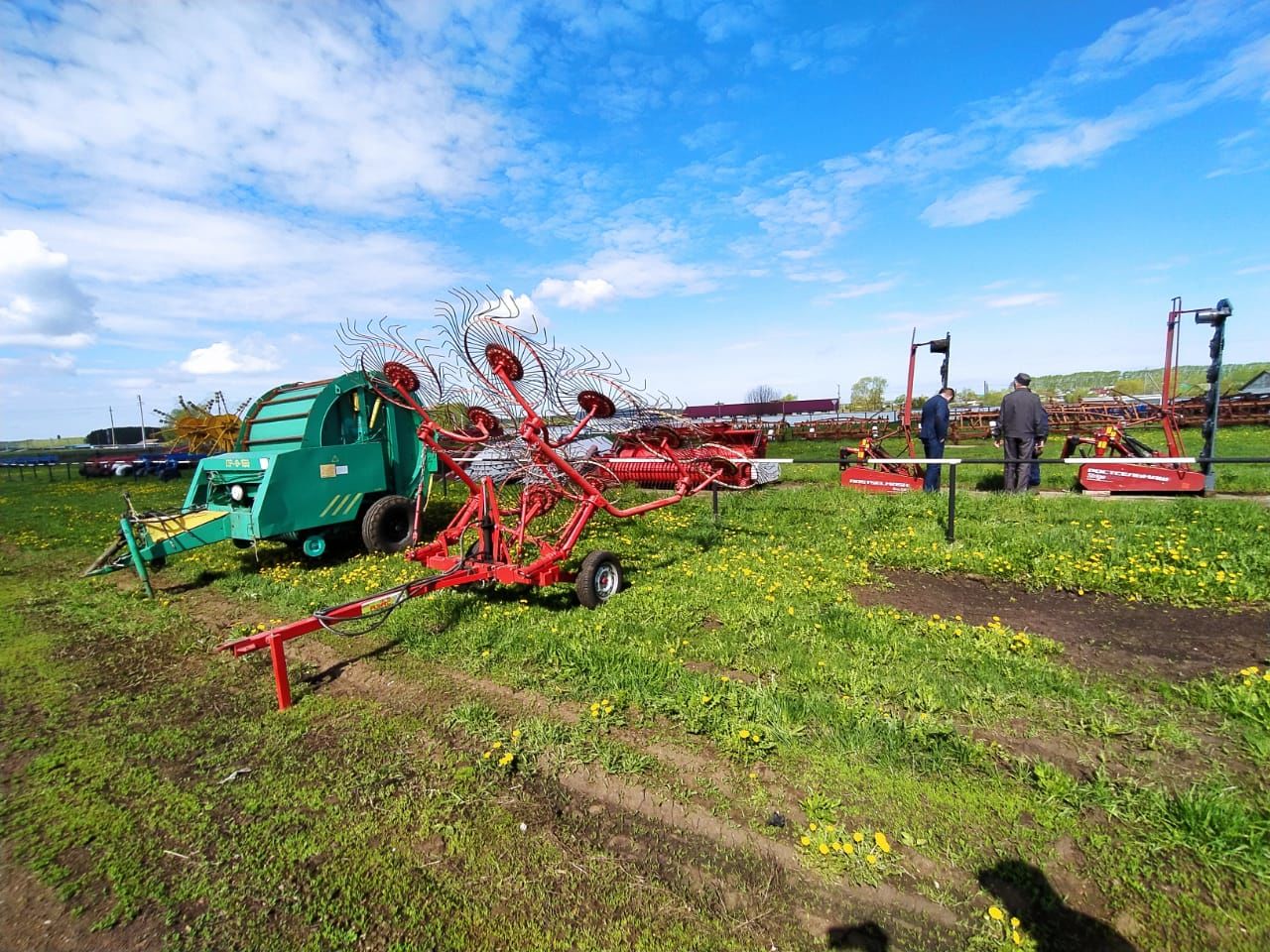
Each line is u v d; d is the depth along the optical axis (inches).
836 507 405.1
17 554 374.9
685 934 91.9
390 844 112.4
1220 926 88.5
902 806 114.6
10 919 98.5
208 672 188.4
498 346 215.3
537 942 91.6
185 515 285.9
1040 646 177.9
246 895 101.8
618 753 134.4
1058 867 99.9
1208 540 266.2
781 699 148.3
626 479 521.3
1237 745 128.3
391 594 191.8
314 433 315.6
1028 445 418.9
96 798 127.9
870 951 87.9
